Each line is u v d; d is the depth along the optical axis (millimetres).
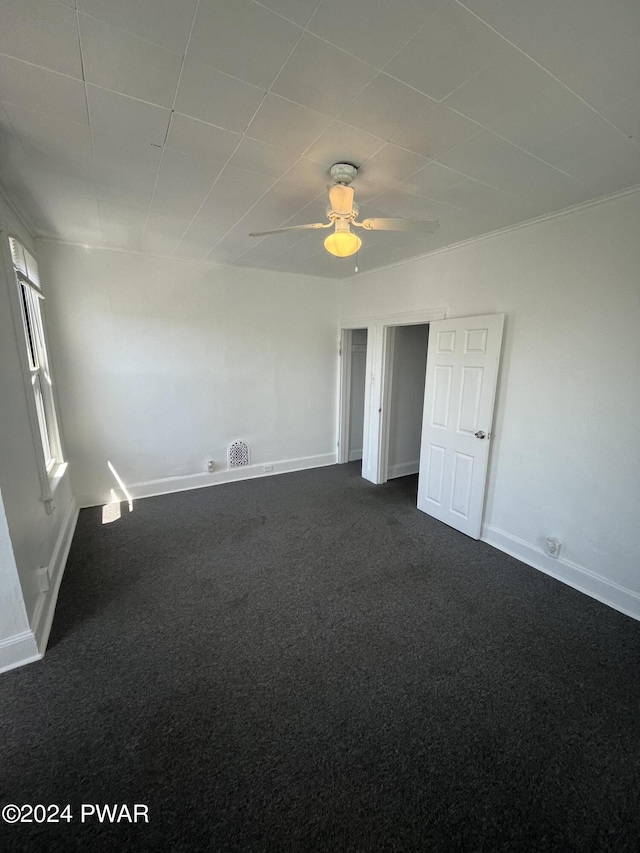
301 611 2355
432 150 1753
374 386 4504
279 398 4836
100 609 2350
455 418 3342
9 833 1260
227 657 1995
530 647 2082
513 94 1360
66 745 1535
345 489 4438
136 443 4031
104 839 1248
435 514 3664
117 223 2834
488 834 1273
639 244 2139
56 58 1200
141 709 1697
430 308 3566
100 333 3664
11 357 2041
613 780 1435
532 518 2863
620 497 2348
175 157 1849
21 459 2080
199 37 1121
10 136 1663
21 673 1878
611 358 2316
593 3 998
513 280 2812
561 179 2023
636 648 2078
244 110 1475
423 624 2252
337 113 1488
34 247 3219
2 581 1849
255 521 3576
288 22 1071
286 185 2152
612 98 1378
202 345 4199
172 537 3260
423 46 1150
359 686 1830
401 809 1339
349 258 3719
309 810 1332
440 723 1648
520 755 1520
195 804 1345
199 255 3775
